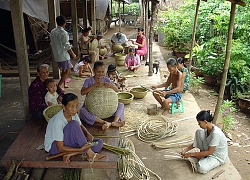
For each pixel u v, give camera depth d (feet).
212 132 12.31
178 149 14.03
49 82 13.83
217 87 26.43
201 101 23.29
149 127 15.55
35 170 12.17
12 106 19.04
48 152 10.97
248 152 15.53
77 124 10.35
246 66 23.70
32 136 12.33
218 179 11.84
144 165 12.76
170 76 18.30
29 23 31.96
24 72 15.25
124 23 71.00
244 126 18.98
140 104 19.33
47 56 28.53
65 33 19.48
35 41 33.14
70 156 10.53
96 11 44.19
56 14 24.40
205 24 31.83
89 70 26.71
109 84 13.56
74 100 9.89
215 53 27.45
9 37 32.78
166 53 40.98
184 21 35.78
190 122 16.90
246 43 25.23
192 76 25.20
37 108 13.87
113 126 13.25
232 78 24.02
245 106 20.99
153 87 18.72
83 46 28.73
